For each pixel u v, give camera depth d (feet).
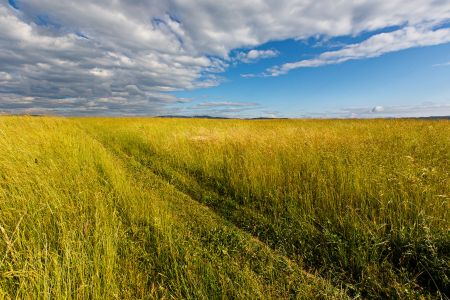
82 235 9.77
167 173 23.76
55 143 24.99
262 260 10.42
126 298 7.84
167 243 10.59
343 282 9.37
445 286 8.68
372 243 11.01
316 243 11.75
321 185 16.07
